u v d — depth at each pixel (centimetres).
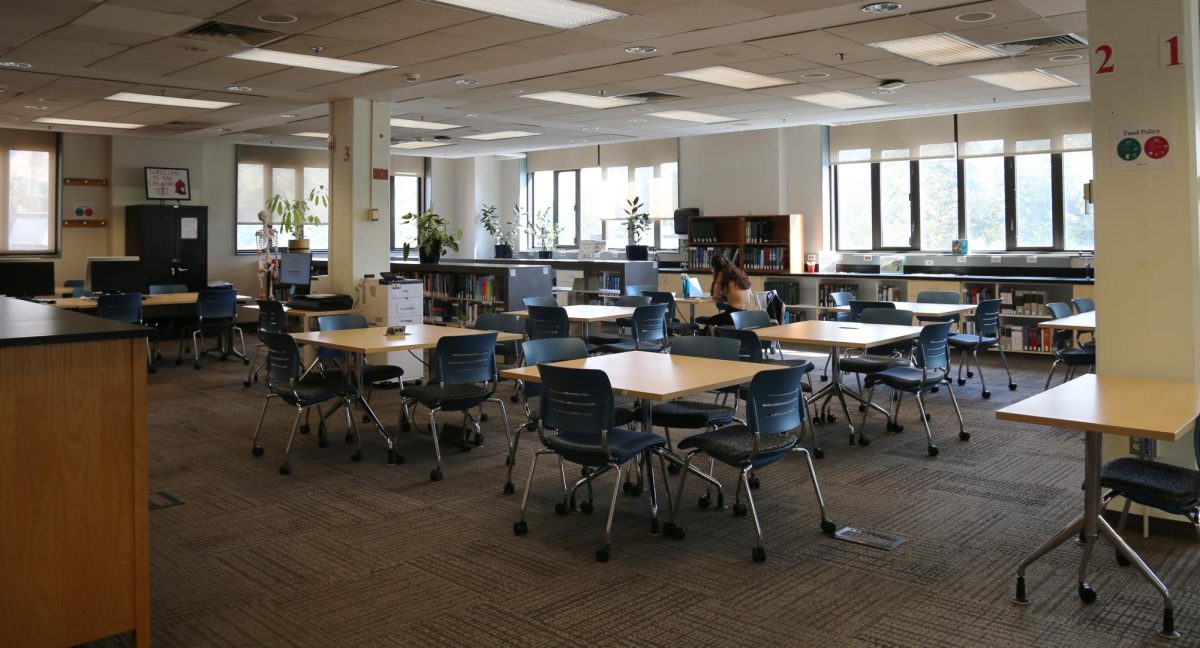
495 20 620
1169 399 374
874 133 1275
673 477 552
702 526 463
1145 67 432
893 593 373
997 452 616
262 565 412
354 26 635
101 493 302
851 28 652
